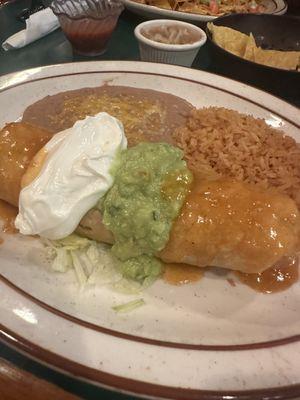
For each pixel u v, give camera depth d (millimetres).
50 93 301
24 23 396
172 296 209
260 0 488
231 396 154
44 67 306
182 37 354
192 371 162
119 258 213
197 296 210
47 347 161
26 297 177
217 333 191
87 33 352
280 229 205
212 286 216
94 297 202
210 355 168
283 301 212
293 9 505
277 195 218
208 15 418
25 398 151
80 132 213
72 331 168
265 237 202
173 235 205
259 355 171
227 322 198
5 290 178
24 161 223
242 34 358
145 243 204
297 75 320
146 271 211
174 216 204
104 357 162
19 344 161
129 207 200
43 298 194
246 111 311
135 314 197
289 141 281
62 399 153
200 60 387
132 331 187
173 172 211
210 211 206
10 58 355
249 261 206
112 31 373
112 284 209
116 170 209
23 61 354
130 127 270
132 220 199
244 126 286
